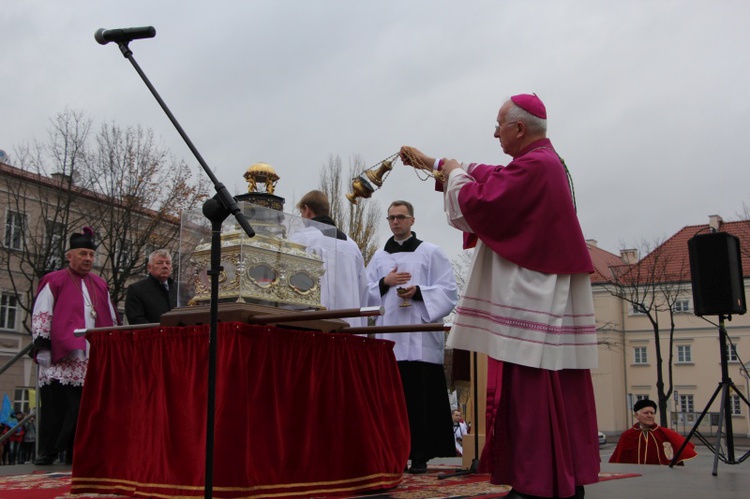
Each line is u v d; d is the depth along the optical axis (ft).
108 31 11.84
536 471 10.12
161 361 12.44
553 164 10.86
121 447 12.99
